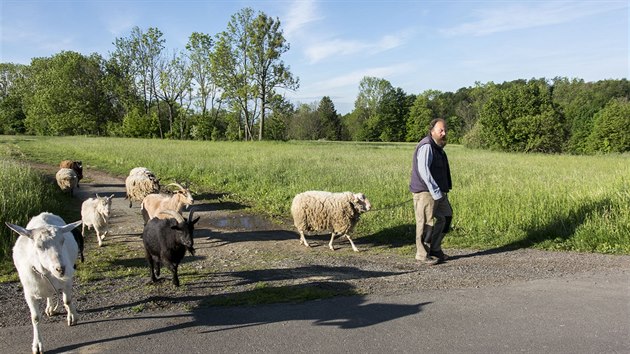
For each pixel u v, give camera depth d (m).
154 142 46.81
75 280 7.27
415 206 8.62
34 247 4.90
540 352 4.58
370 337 5.03
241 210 14.31
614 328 5.07
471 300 6.09
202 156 28.03
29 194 11.82
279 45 59.28
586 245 9.07
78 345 4.94
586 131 57.41
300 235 11.30
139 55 69.06
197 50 66.50
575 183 13.20
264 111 62.53
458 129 87.56
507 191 12.37
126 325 5.46
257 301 6.21
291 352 4.71
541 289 6.46
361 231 11.35
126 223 12.29
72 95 69.56
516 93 45.75
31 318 5.32
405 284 6.91
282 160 25.20
